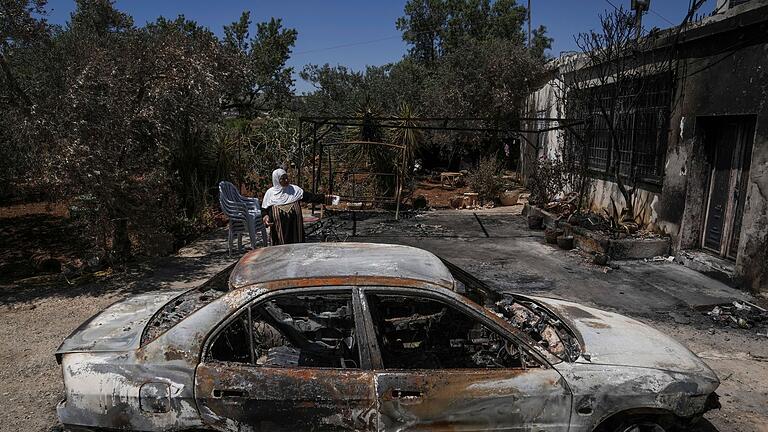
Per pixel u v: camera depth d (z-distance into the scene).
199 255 9.45
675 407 3.40
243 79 11.66
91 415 3.18
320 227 11.53
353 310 3.32
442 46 39.38
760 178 7.33
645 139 10.30
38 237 11.00
